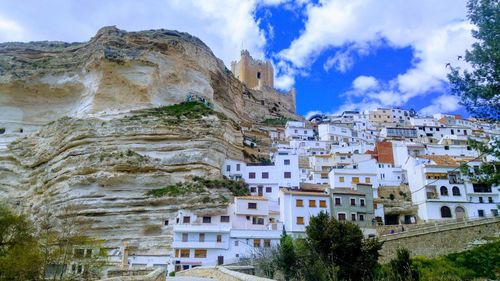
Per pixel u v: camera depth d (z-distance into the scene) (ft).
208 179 219.41
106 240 190.29
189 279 97.60
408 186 232.73
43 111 283.59
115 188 208.03
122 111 261.24
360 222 195.11
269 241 177.37
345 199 198.59
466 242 154.61
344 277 110.11
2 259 98.17
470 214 204.33
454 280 128.98
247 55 565.53
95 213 198.18
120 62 271.90
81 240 129.59
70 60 294.05
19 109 283.18
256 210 193.77
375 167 244.63
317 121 471.21
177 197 200.03
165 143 234.38
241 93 432.66
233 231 177.37
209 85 331.16
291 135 366.22
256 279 70.08
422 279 125.18
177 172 222.89
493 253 142.51
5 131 275.39
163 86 294.25
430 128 376.27
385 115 474.08
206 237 175.94
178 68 307.99
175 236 176.24
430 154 269.85
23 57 303.07
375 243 121.19
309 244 119.34
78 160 219.82
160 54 298.15
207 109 270.87
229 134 262.67
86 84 277.85
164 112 259.39
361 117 483.92
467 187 211.61
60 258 112.68
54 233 133.90
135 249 185.98
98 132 234.38
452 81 58.95
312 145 331.77
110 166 212.64
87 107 265.34
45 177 229.45
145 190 209.97
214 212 191.52
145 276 70.64
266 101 496.64
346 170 233.76
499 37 54.44
